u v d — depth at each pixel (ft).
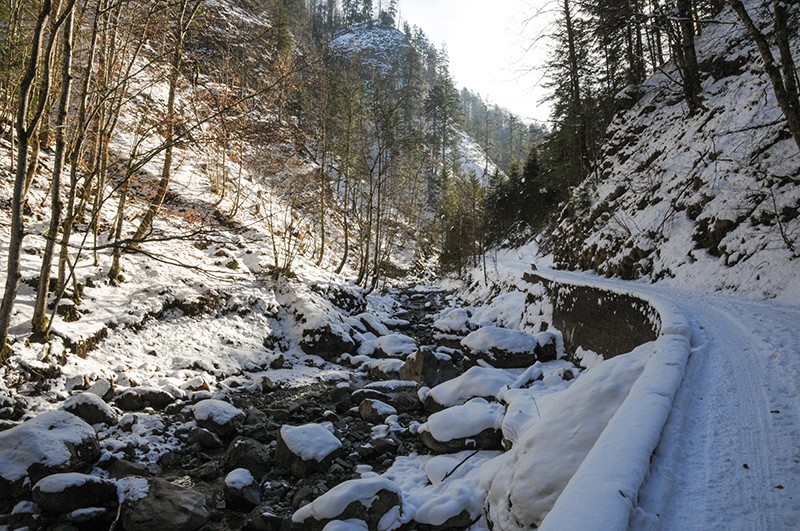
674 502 10.77
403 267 150.71
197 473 27.20
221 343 50.16
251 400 40.57
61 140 35.24
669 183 54.49
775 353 19.72
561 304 49.98
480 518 20.12
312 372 50.52
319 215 116.88
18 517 21.17
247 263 67.97
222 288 56.49
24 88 29.78
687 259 43.21
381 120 119.03
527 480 16.94
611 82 90.38
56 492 21.44
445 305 100.73
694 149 53.62
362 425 34.63
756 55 54.34
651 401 14.80
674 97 70.79
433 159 242.58
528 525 15.98
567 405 19.13
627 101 84.74
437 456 26.89
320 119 111.34
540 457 17.43
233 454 28.19
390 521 20.15
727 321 26.09
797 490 10.85
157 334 46.11
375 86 129.18
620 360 20.61
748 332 23.44
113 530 21.62
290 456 27.81
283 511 23.77
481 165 325.01
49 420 25.71
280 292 63.16
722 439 13.41
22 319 36.73
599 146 91.40
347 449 30.53
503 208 166.30
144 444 29.40
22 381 32.71
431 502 20.84
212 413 32.63
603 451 12.09
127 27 45.75
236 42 55.77
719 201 41.96
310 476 27.14
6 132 61.16
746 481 11.38
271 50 59.21
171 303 49.96
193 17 46.34
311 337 56.54
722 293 35.32
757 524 9.87
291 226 70.69
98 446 26.55
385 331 69.26
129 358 41.63
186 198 77.15
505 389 30.45
